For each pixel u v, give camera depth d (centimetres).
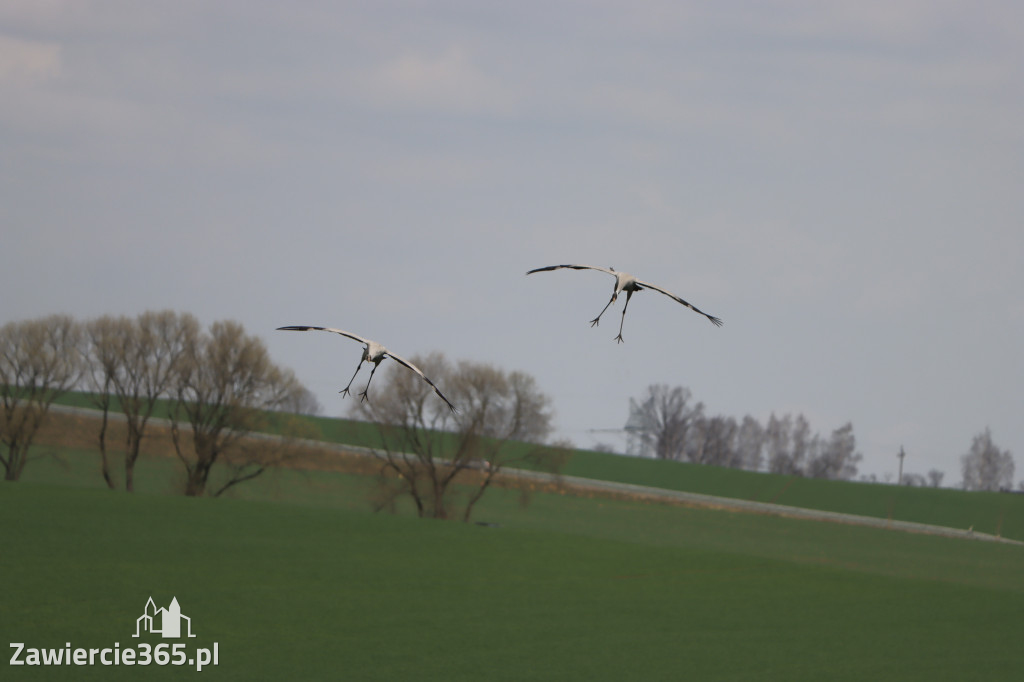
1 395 7825
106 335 7862
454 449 7956
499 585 5238
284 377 7881
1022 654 4375
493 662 3806
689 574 5897
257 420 7762
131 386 7950
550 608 4809
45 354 7819
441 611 4584
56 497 6469
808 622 4869
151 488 8269
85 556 4972
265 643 3853
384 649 3888
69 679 3266
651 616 4794
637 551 6456
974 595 5753
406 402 7938
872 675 3912
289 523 6378
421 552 5900
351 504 8494
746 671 3891
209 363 7700
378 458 8056
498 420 7956
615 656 4009
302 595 4662
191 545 5466
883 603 5419
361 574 5200
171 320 7844
